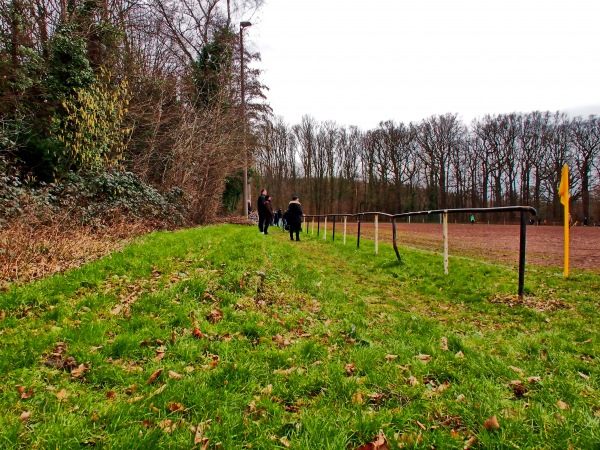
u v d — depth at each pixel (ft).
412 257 26.81
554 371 9.02
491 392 7.81
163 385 7.84
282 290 16.11
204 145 54.34
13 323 10.33
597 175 168.86
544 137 178.09
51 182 33.94
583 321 12.79
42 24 41.91
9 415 6.48
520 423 6.62
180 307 12.23
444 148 196.54
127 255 18.65
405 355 9.84
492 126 188.75
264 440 6.23
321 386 8.12
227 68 67.21
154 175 52.42
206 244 23.88
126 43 51.16
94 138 36.60
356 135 216.33
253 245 25.21
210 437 6.21
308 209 214.69
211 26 70.74
